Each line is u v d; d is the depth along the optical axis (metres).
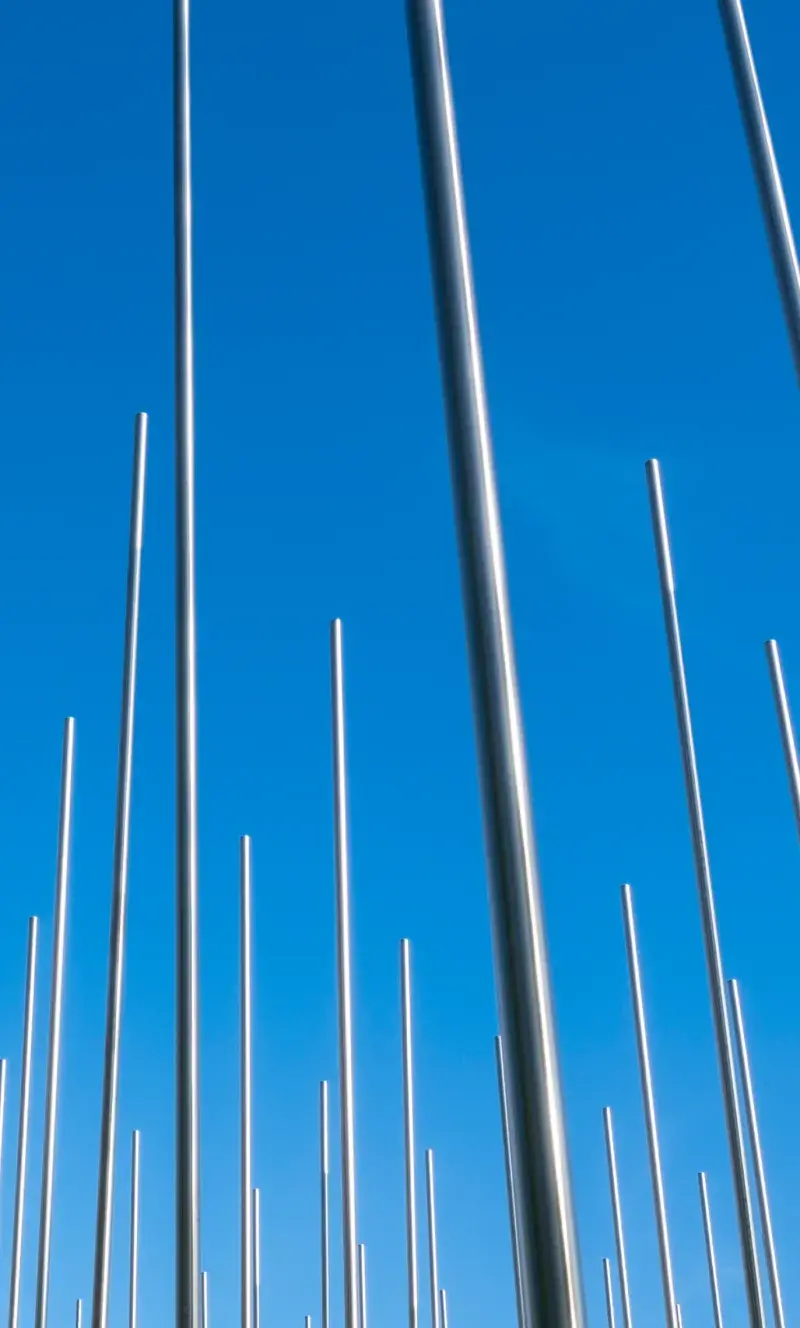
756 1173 16.92
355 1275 11.39
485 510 2.93
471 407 3.06
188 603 6.88
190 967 6.11
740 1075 17.08
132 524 9.72
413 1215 16.80
